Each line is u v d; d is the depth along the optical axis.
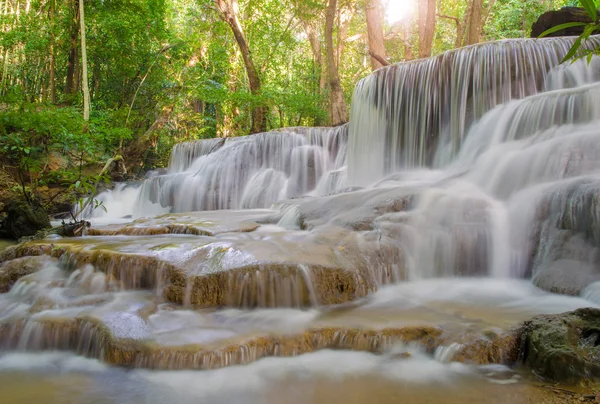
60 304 4.21
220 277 4.34
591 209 4.63
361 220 5.81
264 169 13.36
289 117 21.05
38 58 18.27
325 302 4.50
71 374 3.23
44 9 17.58
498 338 3.29
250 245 5.02
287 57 24.09
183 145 16.27
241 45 18.89
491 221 5.50
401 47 26.02
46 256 5.30
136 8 17.30
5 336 3.75
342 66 24.23
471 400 2.69
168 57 20.12
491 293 4.71
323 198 7.37
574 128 6.46
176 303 4.33
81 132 10.97
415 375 3.08
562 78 7.96
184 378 3.10
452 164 8.44
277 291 4.39
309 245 5.13
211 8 19.48
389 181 8.43
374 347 3.50
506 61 8.35
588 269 4.46
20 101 11.48
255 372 3.18
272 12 20.98
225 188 13.32
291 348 3.46
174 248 4.98
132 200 14.98
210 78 20.80
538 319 3.36
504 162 6.55
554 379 2.92
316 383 3.00
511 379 2.98
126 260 4.73
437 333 3.48
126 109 17.17
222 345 3.32
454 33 25.95
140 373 3.19
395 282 5.18
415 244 5.46
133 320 3.72
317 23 22.19
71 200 12.71
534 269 5.01
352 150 11.10
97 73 18.95
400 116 9.84
